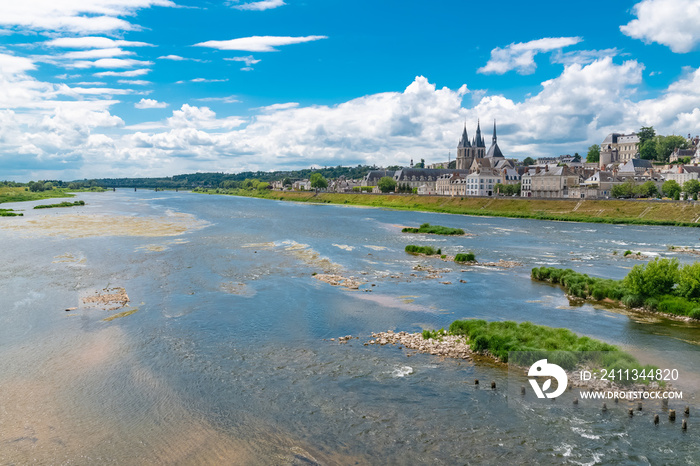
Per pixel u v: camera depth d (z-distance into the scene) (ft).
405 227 455.63
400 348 143.54
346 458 90.48
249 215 600.39
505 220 556.92
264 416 104.83
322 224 488.85
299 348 143.54
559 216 564.30
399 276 241.96
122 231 401.08
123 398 112.47
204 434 98.12
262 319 170.81
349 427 100.42
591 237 397.19
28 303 186.19
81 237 360.07
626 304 188.03
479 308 186.29
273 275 240.94
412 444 94.53
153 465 88.48
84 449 92.89
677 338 151.64
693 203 505.25
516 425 100.58
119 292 203.31
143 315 173.88
